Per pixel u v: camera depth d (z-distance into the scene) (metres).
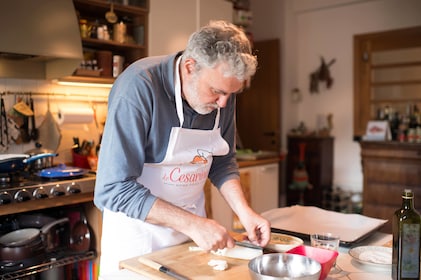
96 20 3.01
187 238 1.45
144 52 3.06
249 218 1.34
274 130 4.91
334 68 4.80
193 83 1.19
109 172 1.17
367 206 3.85
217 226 1.14
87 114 2.82
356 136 4.66
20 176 2.38
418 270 1.07
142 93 1.23
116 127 1.19
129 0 2.96
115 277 1.10
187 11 3.29
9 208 2.08
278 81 4.85
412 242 1.06
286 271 1.04
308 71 5.01
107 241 1.44
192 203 1.53
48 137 2.79
